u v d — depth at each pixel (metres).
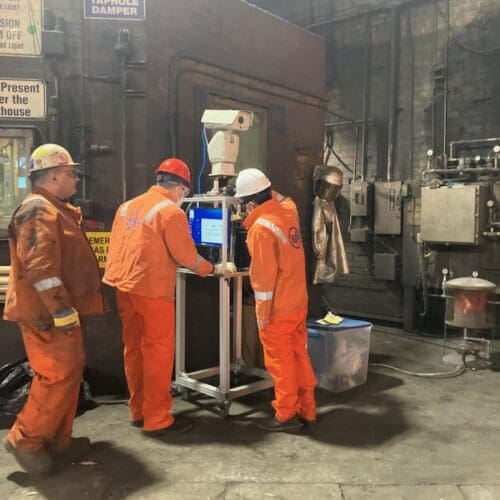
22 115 3.32
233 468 2.54
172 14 3.57
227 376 3.18
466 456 2.70
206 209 3.29
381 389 3.76
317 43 4.80
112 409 3.30
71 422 2.60
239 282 3.70
